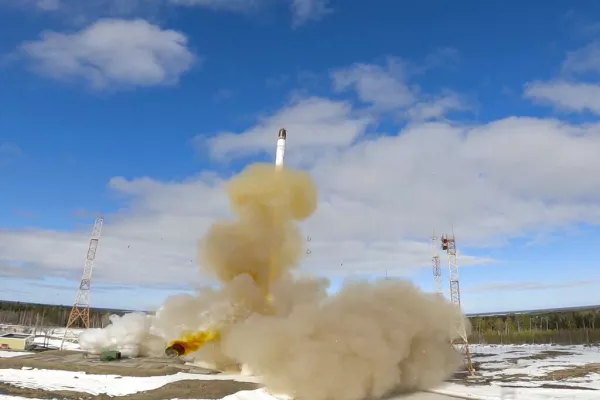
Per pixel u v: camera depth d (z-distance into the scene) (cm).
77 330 10781
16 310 15712
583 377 5188
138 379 4019
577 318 15688
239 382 3931
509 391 4084
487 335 13762
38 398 3294
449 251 5800
